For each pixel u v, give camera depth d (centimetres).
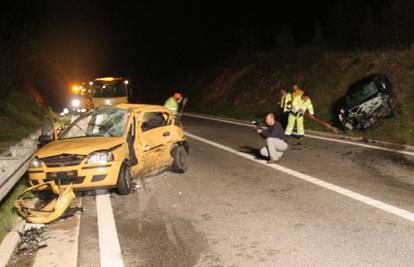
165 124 1032
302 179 926
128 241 610
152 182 950
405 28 2594
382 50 2208
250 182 918
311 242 577
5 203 785
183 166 1041
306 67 2619
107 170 791
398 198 761
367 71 2055
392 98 1545
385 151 1225
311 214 692
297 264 513
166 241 604
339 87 2103
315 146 1359
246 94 2992
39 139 944
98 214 736
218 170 1051
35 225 683
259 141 1498
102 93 2416
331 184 875
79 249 586
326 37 3170
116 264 536
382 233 599
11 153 996
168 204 780
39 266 538
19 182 931
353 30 2977
